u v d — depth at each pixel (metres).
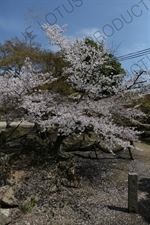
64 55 6.86
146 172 6.82
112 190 5.56
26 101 5.80
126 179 6.25
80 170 6.70
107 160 7.69
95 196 5.21
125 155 8.30
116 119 7.30
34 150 6.84
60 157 6.50
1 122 15.71
